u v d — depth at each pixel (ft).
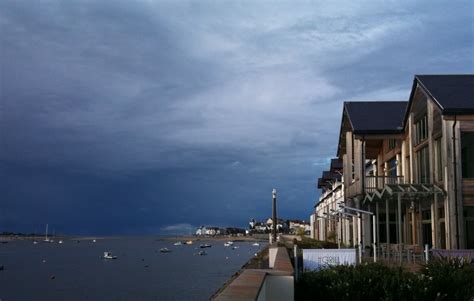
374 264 46.34
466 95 87.51
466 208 83.35
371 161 144.25
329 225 192.65
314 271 48.57
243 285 29.27
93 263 404.57
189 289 206.49
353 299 41.93
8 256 520.83
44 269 339.77
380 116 117.29
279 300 40.32
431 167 90.33
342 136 137.49
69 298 189.88
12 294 204.64
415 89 100.27
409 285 41.01
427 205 95.09
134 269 326.85
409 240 106.93
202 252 559.79
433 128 90.22
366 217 111.14
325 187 213.05
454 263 45.34
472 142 84.02
